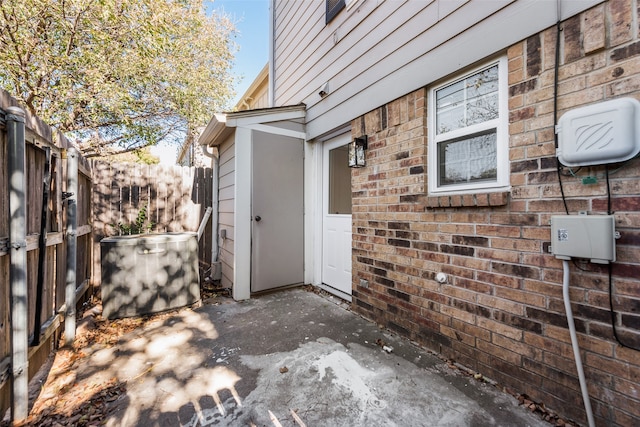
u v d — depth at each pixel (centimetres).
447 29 228
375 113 301
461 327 220
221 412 172
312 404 178
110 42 496
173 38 672
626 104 140
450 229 227
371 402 180
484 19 203
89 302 375
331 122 375
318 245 440
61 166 268
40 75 462
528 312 181
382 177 292
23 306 170
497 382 197
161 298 329
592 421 151
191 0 671
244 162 384
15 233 169
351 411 172
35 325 201
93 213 431
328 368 217
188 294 346
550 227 170
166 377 207
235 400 182
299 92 466
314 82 417
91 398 184
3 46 428
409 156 262
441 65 233
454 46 223
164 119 765
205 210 507
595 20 152
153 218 472
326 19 382
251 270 388
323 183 437
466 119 227
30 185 203
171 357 234
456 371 212
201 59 795
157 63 598
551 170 170
